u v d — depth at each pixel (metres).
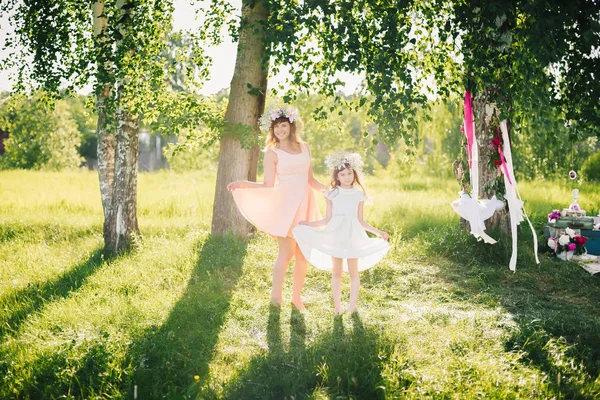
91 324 5.04
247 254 7.49
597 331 4.89
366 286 6.44
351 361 4.10
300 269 5.65
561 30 5.04
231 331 4.86
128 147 8.10
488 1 5.60
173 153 8.77
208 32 8.20
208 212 12.31
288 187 5.70
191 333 4.74
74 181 20.59
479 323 5.05
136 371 3.97
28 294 6.25
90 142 40.59
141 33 7.82
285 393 3.74
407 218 10.77
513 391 3.71
